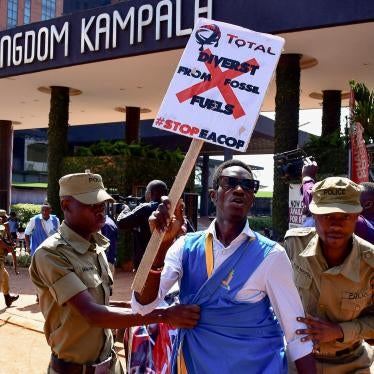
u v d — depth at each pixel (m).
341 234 2.58
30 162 48.16
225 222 2.23
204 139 2.27
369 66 13.95
